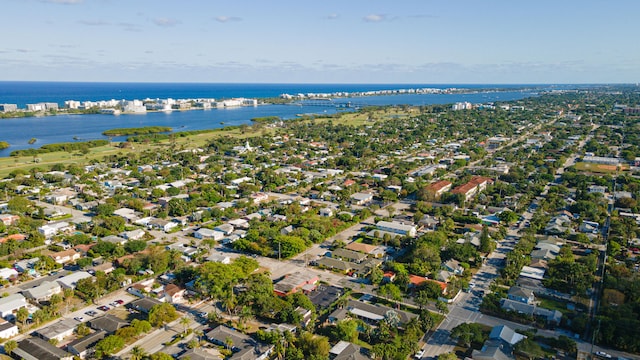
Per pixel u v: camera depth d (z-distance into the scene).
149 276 178.38
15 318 146.25
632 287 147.25
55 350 124.12
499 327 134.75
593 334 135.12
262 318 146.50
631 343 127.31
